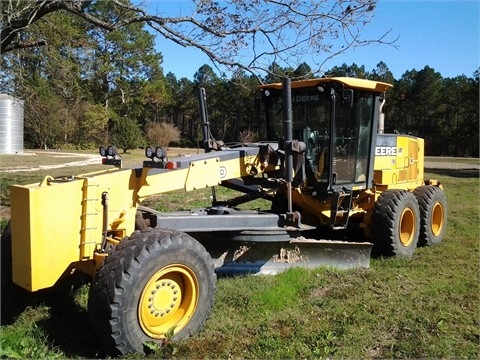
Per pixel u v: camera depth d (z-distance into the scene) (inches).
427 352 164.9
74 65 393.1
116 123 1771.7
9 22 252.7
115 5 282.4
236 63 291.4
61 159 1127.0
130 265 157.0
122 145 1599.4
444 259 283.0
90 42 392.5
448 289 226.1
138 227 197.9
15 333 169.5
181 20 279.4
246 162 232.5
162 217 200.5
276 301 203.6
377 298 213.9
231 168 226.2
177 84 2906.0
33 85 423.5
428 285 231.6
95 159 1136.2
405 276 245.9
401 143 316.2
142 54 1683.1
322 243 248.4
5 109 1250.0
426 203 316.8
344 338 172.7
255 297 207.5
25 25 271.4
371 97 279.6
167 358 158.2
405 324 186.7
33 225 161.3
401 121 2514.8
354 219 299.3
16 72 377.4
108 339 155.9
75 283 211.5
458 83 2447.1
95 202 177.9
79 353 161.8
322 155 262.1
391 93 2455.7
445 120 2399.1
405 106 2482.8
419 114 2465.6
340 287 226.1
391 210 277.6
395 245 278.8
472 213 442.3
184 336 170.4
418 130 2475.4
